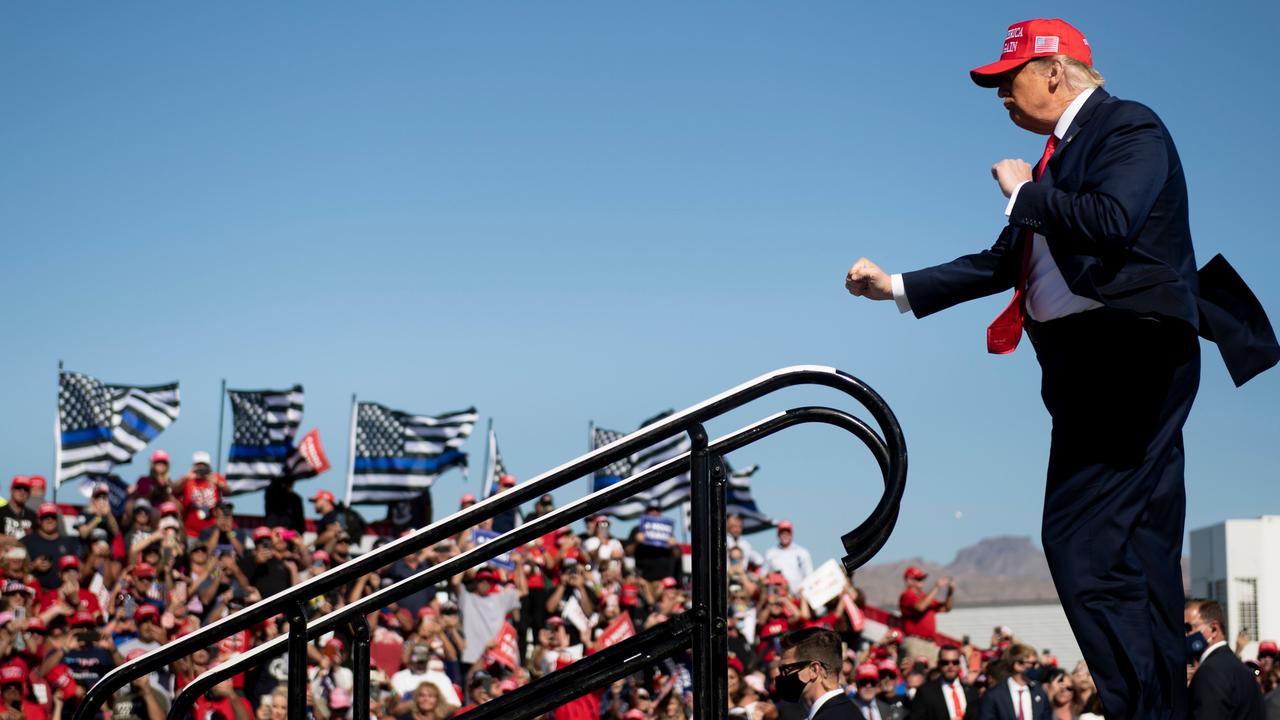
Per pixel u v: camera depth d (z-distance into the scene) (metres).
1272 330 3.53
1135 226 3.30
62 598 14.73
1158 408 3.45
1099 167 3.46
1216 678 6.32
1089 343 3.52
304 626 3.78
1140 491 3.44
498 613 17.48
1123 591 3.42
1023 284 3.69
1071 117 3.62
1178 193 3.46
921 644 18.39
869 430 3.68
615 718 15.56
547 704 3.76
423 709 12.90
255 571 15.82
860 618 18.50
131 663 3.81
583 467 3.64
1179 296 3.37
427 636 15.15
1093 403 3.50
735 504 23.62
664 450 22.98
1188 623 7.01
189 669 13.69
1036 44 3.70
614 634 17.78
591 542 19.72
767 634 17.95
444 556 17.36
